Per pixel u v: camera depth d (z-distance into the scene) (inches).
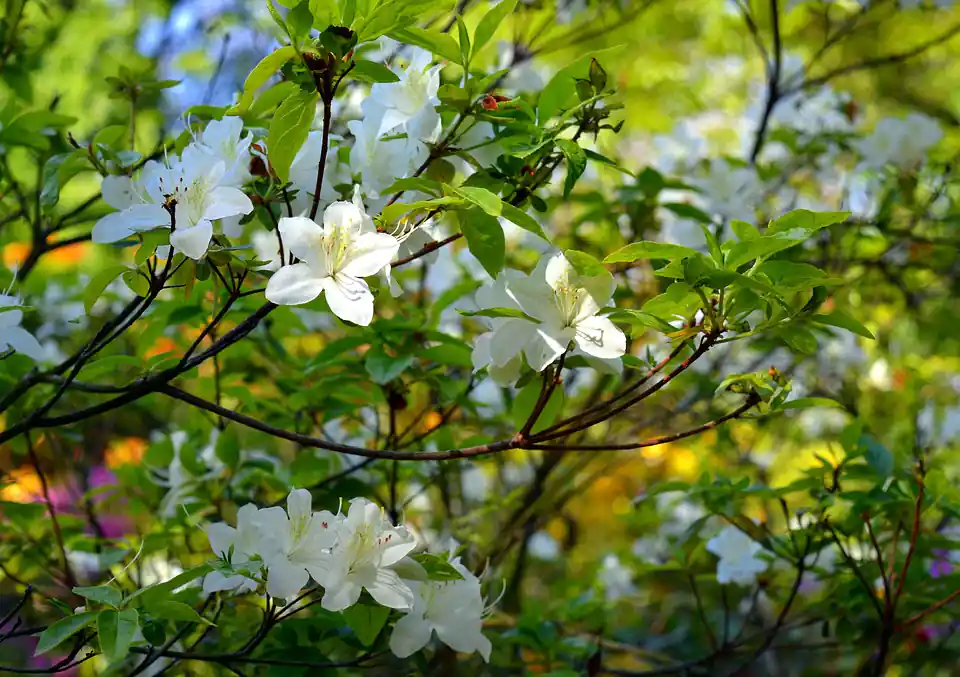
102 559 52.0
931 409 71.6
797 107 70.6
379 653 46.0
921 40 101.0
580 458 72.5
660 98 91.2
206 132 45.1
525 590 77.8
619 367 45.0
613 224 57.7
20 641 65.9
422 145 46.0
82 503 57.2
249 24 79.9
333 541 43.6
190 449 52.8
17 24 55.9
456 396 51.3
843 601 54.7
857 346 74.9
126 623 41.3
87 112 87.4
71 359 46.8
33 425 44.2
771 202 69.7
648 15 86.2
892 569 52.6
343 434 57.8
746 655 63.6
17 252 65.1
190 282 42.9
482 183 45.2
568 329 43.5
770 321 42.8
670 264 42.7
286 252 43.6
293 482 52.9
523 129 45.3
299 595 46.5
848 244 65.2
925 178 64.3
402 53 54.6
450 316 61.4
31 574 55.8
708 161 59.1
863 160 63.8
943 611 53.8
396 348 49.9
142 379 45.3
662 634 69.2
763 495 52.0
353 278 42.4
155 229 43.1
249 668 50.3
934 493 51.2
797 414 73.2
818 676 65.2
